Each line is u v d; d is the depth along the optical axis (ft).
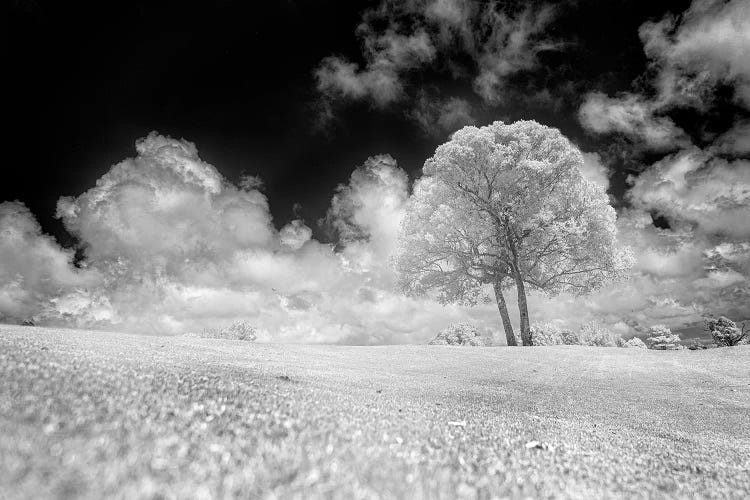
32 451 9.18
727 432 39.96
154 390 18.75
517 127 123.75
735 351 103.24
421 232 130.11
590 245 117.70
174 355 48.03
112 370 22.00
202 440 12.57
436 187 128.47
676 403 55.88
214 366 40.75
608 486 14.96
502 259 128.26
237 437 13.57
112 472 8.67
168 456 10.44
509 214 120.57
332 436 15.38
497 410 37.42
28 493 7.20
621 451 24.29
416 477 11.99
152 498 7.93
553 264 128.16
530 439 23.53
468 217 123.65
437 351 105.50
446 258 133.80
